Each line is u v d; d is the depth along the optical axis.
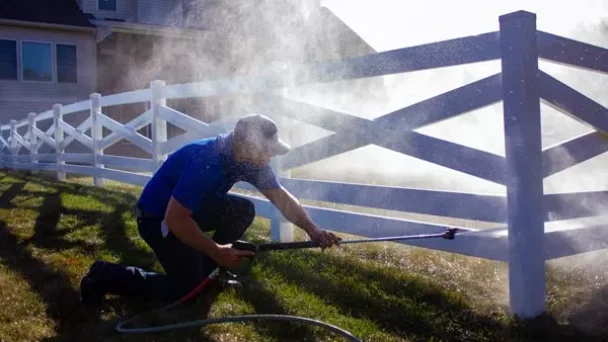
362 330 2.74
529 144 2.84
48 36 17.61
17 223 4.92
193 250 2.96
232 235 3.17
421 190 3.41
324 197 4.00
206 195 2.87
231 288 3.22
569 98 3.02
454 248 3.26
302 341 2.63
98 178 7.66
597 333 2.67
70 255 3.99
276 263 3.71
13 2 17.56
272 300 3.10
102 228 4.74
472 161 3.11
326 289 3.30
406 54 3.35
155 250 2.99
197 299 3.06
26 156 10.48
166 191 2.93
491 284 3.34
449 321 2.86
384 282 3.38
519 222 2.87
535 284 2.88
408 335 2.74
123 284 2.99
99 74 18.28
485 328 2.79
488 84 3.01
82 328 2.76
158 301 3.06
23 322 2.79
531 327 2.74
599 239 3.25
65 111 8.63
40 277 3.45
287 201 2.96
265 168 2.95
